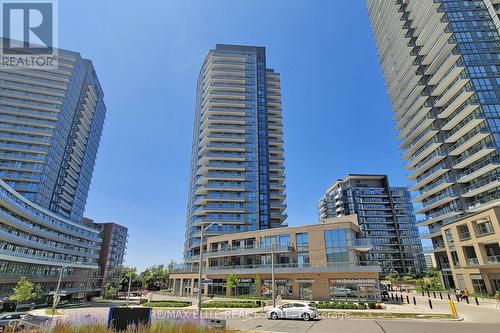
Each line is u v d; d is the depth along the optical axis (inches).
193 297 1905.8
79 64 3725.4
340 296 1460.4
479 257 1590.8
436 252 2496.3
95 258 3784.5
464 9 2529.5
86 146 3909.9
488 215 1520.7
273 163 3240.7
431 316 888.3
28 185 2871.6
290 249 1745.8
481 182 2091.5
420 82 2778.1
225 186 2930.6
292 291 1573.6
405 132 3011.8
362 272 1455.5
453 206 2319.1
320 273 1535.4
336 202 5088.6
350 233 1604.3
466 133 2279.8
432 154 2596.0
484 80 2214.6
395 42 3117.6
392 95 3270.2
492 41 2367.1
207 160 3083.2
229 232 2728.8
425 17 2726.4
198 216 2920.8
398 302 1371.8
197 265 2338.8
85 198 3909.9
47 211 2738.7
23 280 1915.6
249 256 1931.6
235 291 1790.1
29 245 2431.1
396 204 4886.8
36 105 3201.3
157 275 4655.5
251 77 3528.5
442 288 2298.2
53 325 468.4
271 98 3575.3
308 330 681.6
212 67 3516.2
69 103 3464.6
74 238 3324.3
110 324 493.4
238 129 3206.2
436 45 2568.9
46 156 3031.5
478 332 625.9
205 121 3265.3
